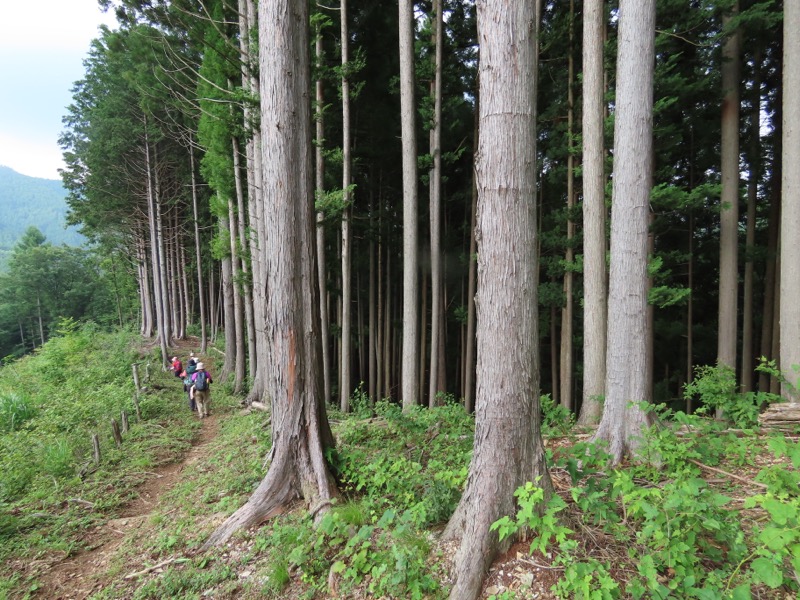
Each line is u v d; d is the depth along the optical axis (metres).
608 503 2.90
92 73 21.08
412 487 3.94
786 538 1.71
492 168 2.82
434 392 11.45
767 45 11.07
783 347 6.38
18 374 17.14
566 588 2.30
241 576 3.40
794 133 6.25
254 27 9.91
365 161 15.41
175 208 25.28
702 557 2.57
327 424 4.65
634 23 4.94
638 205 4.90
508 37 2.74
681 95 9.66
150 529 4.80
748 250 11.60
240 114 11.28
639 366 4.82
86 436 8.58
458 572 2.66
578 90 11.48
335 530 3.41
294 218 4.40
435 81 11.42
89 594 3.75
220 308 33.44
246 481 5.38
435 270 11.48
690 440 4.29
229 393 15.17
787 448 2.12
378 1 13.06
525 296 2.83
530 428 2.85
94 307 44.56
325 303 12.54
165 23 11.80
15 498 6.08
